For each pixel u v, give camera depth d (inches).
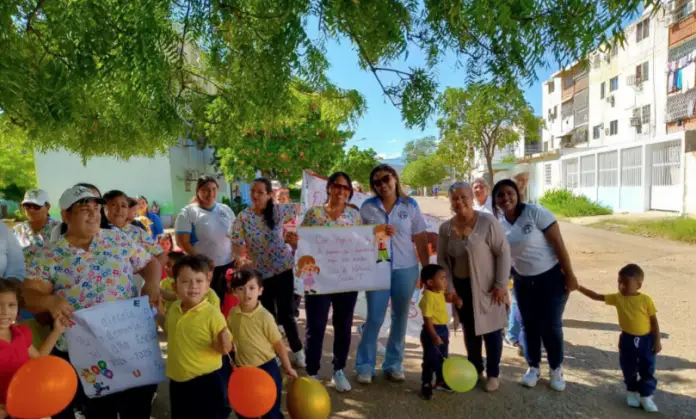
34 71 129.0
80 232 115.4
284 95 189.3
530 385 169.5
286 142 656.4
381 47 149.9
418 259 183.9
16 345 108.9
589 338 221.9
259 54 165.2
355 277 166.9
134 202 213.9
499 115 871.7
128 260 122.6
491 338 165.3
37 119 135.3
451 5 113.6
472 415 150.9
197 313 118.5
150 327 120.7
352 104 275.1
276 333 135.4
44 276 112.3
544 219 163.3
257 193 187.2
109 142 266.8
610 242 520.1
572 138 1423.5
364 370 175.6
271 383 115.3
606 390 166.7
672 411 149.7
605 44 116.3
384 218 172.9
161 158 898.7
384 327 230.5
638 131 1027.9
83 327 113.1
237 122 237.6
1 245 125.6
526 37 118.4
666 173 763.4
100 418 120.3
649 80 975.6
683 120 853.8
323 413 130.1
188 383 118.0
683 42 854.5
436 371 166.4
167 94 187.2
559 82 1510.8
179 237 203.2
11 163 1245.7
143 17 132.0
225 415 134.7
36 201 187.2
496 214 178.7
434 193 2581.2
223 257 205.5
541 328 166.4
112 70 139.4
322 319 168.4
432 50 147.0
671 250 457.1
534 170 1317.7
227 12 147.5
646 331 148.6
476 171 2014.0
